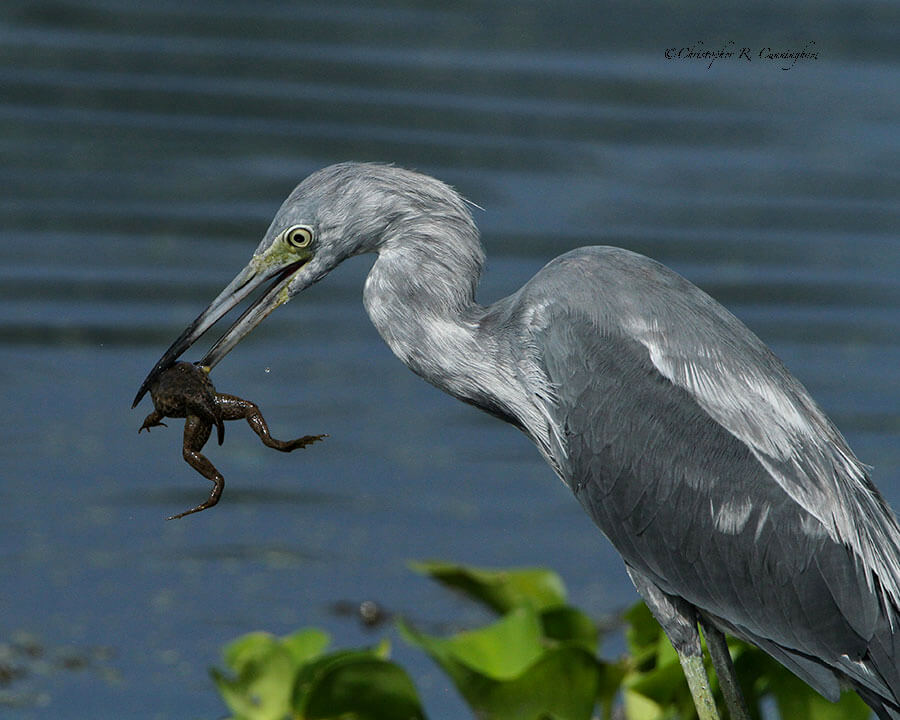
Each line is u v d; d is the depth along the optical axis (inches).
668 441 281.0
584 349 285.6
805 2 1185.4
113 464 497.7
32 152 781.9
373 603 412.5
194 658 380.5
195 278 656.4
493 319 298.8
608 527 287.7
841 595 273.6
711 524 279.7
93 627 393.7
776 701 309.7
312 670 302.7
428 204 299.7
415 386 581.3
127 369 570.6
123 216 714.2
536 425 295.9
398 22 1087.0
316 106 885.2
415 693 294.8
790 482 277.3
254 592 419.5
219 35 1018.7
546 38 1058.7
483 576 335.6
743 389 281.0
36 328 597.0
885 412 564.4
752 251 725.3
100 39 978.1
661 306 284.7
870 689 273.1
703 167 835.4
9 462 490.9
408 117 880.9
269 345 607.8
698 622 295.9
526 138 859.4
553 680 298.5
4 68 901.8
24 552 432.5
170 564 434.0
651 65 1015.6
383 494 488.4
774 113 938.7
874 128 918.4
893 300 676.7
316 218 300.2
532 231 716.7
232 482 493.4
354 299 661.9
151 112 854.5
